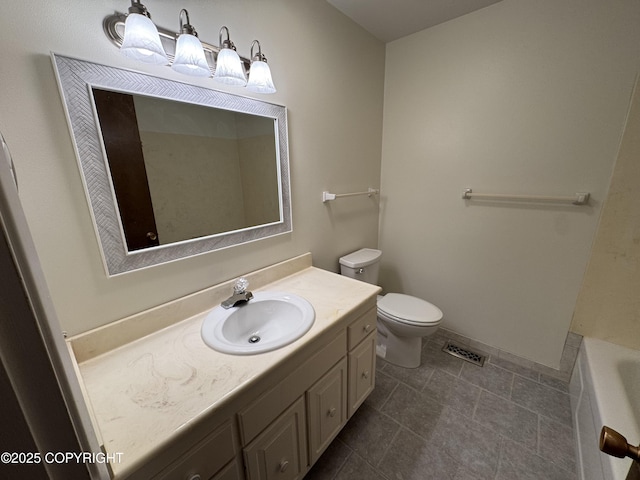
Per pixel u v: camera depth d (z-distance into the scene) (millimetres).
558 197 1520
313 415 1073
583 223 1513
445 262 2092
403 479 1197
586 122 1416
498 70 1618
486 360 1946
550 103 1495
